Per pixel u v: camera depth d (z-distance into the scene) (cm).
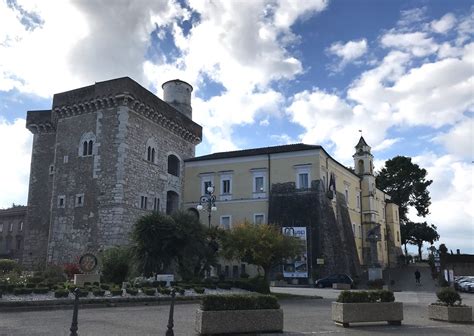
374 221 6756
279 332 1392
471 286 4403
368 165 6975
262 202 5284
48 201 5231
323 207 5006
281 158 5306
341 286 4228
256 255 3100
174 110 5534
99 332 1365
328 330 1473
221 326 1320
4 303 1858
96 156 4644
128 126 4631
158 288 2545
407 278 5853
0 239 8219
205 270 3603
